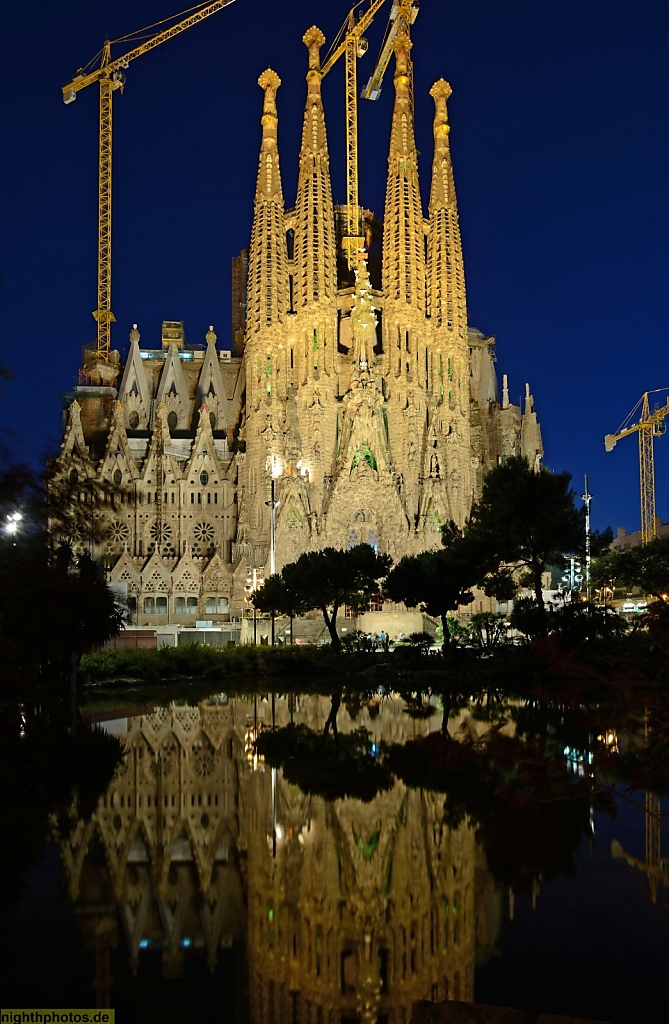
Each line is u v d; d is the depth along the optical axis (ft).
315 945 37.06
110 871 46.93
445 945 36.52
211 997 32.17
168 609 398.42
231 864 47.93
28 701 66.03
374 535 412.77
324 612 244.83
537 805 59.36
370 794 63.98
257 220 431.84
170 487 426.10
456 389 442.91
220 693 152.05
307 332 429.38
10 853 50.26
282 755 80.89
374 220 511.40
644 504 595.88
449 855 48.88
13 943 37.37
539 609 174.81
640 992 32.04
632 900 41.32
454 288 449.48
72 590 111.86
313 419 422.00
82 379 485.97
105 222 503.20
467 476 437.58
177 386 479.00
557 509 179.22
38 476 57.52
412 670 190.90
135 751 83.92
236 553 404.98
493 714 107.45
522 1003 31.37
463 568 199.31
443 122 464.65
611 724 32.48
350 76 525.75
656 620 34.60
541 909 40.29
